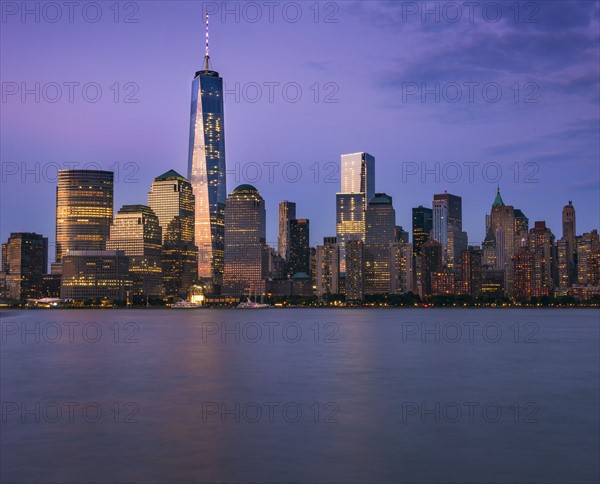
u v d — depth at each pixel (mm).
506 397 81438
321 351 152250
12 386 91000
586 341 191250
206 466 48844
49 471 47594
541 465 49219
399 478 46219
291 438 57188
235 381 96188
